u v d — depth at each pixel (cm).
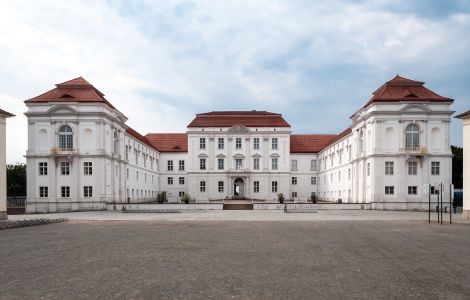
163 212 4697
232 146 7831
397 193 5172
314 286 1011
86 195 5272
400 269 1227
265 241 1916
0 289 992
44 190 5294
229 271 1195
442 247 1714
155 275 1141
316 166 8712
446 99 5181
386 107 5241
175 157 8706
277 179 7788
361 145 5869
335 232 2348
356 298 902
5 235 2228
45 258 1439
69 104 5259
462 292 957
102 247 1714
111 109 5650
